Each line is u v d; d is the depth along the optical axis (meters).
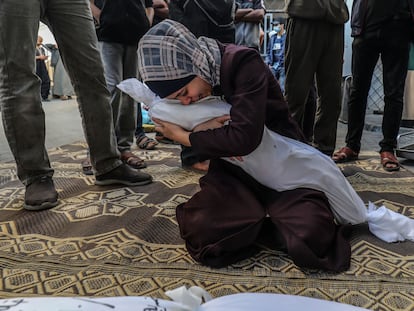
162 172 1.90
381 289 0.84
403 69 1.97
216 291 0.84
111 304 0.52
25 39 1.27
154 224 1.22
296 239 0.93
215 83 0.94
